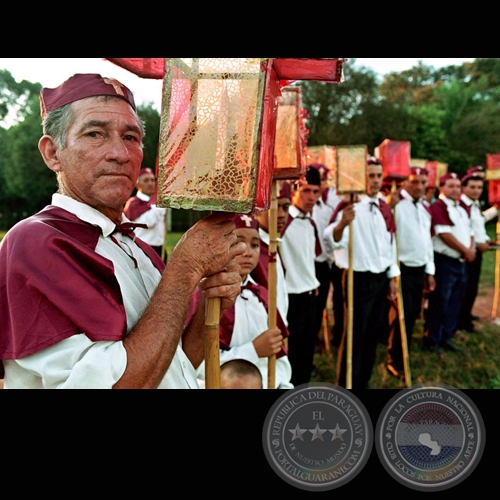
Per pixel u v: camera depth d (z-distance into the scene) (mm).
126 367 1295
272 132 1537
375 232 4852
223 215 1502
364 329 4816
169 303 1400
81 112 1450
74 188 1488
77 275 1324
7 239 1384
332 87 21312
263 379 2799
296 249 4477
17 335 1294
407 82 28969
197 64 1421
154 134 13922
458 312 6500
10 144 14922
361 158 4375
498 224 7605
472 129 25922
